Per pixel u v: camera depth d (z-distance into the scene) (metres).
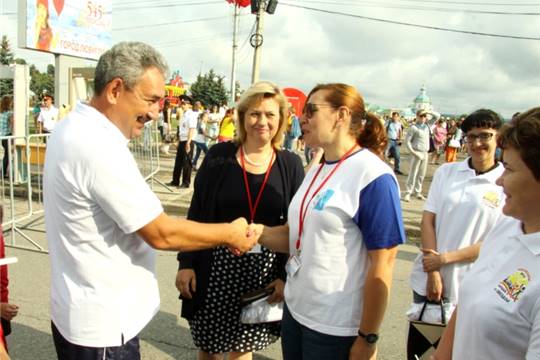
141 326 1.70
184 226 1.68
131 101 1.55
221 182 2.28
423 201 8.59
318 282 1.70
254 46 11.80
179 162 8.77
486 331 1.21
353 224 1.66
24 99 7.33
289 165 2.36
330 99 1.71
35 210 6.59
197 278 2.31
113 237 1.59
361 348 1.66
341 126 1.73
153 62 1.56
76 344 1.61
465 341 1.29
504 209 1.24
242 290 2.29
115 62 1.52
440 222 2.38
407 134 8.46
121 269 1.62
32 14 9.75
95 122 1.53
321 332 1.71
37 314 3.56
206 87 49.56
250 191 2.28
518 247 1.22
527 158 1.13
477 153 2.28
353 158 1.70
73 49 11.05
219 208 2.29
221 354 2.45
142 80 1.54
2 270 2.12
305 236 1.75
